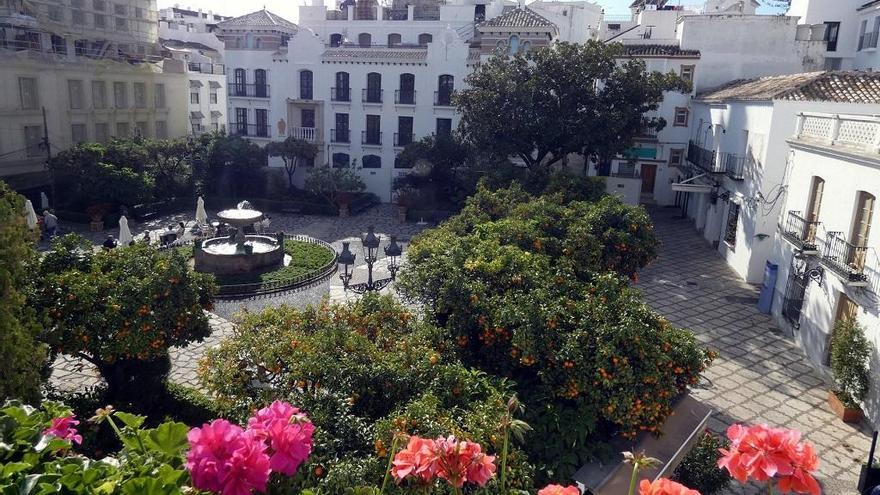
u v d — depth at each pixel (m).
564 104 26.41
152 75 38.91
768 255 22.08
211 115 47.19
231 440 3.28
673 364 9.20
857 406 13.04
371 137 37.75
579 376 8.77
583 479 8.10
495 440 7.14
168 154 33.44
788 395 14.26
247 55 38.66
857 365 12.95
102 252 12.56
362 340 9.04
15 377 7.62
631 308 9.64
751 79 31.02
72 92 33.91
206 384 9.24
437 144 32.72
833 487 10.87
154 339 11.18
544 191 19.59
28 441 4.03
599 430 9.29
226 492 3.15
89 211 28.62
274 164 39.31
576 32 46.75
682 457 9.02
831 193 15.70
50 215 26.61
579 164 35.31
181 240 25.84
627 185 31.94
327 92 37.72
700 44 32.97
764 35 32.22
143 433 4.10
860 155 13.91
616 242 14.57
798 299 17.39
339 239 28.23
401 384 8.31
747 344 17.11
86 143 30.84
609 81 26.89
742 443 3.27
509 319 9.64
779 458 3.15
